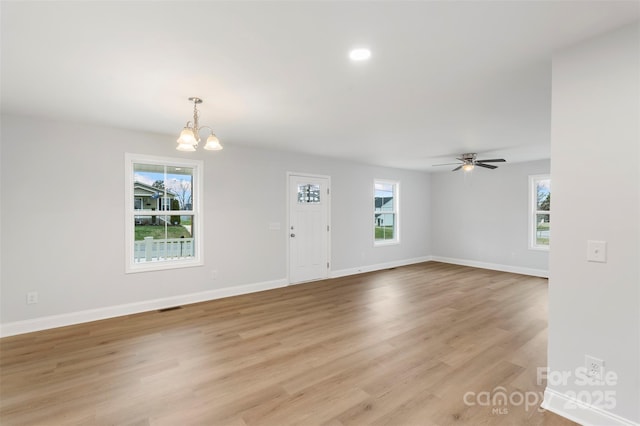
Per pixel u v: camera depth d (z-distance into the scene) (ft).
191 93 8.74
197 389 7.32
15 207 10.73
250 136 13.82
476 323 11.63
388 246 23.38
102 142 12.22
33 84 8.11
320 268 19.25
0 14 5.13
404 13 5.20
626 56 5.60
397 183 24.26
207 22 5.43
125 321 11.87
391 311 13.07
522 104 9.70
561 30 5.72
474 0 4.84
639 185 5.49
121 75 7.59
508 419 6.25
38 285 11.06
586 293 6.10
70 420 6.25
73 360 8.75
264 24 5.51
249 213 16.14
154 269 13.37
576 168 6.22
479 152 17.47
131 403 6.79
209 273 14.80
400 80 7.93
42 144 11.15
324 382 7.61
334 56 6.70
